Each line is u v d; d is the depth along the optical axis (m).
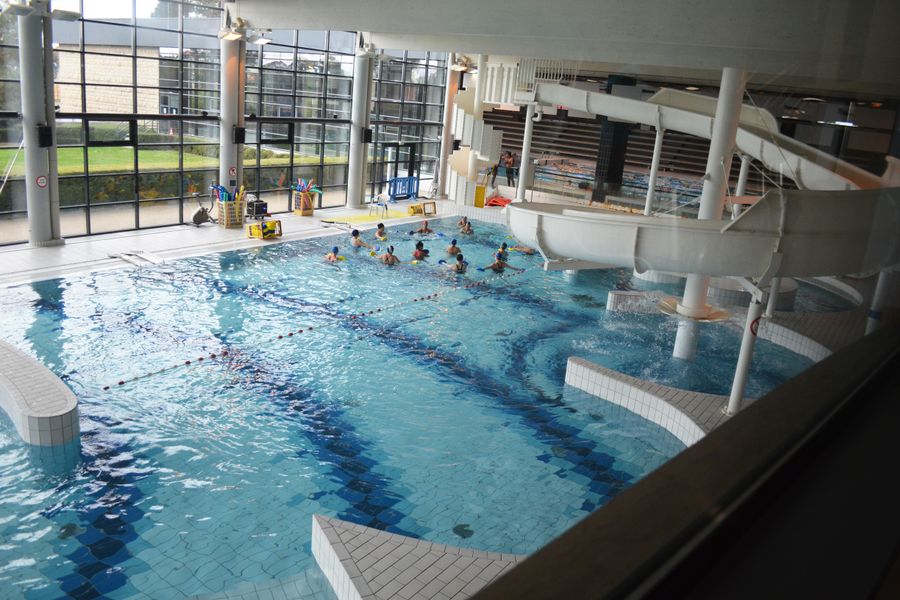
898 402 1.56
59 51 15.45
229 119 19.08
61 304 12.42
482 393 10.17
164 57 17.61
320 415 9.25
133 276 14.41
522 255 19.03
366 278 15.96
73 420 8.00
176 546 6.29
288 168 22.19
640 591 0.74
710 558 0.91
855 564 0.98
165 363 10.46
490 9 9.18
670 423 5.19
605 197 8.71
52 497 6.92
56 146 15.38
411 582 4.77
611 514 0.82
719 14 3.98
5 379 8.58
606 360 11.59
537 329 13.20
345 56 23.11
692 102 5.53
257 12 16.58
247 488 7.38
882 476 1.22
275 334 12.09
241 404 9.38
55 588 5.65
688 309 5.96
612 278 16.98
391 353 11.64
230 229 19.22
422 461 8.09
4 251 15.03
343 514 6.97
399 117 26.23
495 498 7.21
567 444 8.47
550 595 0.64
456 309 14.22
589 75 9.30
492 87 21.80
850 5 1.59
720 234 4.81
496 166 26.05
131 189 17.78
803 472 1.22
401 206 25.44
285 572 5.93
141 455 7.89
